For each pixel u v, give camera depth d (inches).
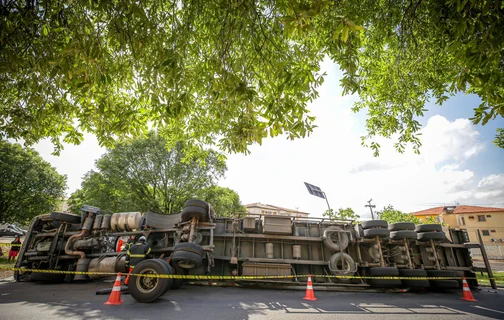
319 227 385.1
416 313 231.6
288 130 144.0
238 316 202.2
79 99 179.0
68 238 364.2
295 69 150.9
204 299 255.0
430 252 381.4
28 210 783.1
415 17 199.2
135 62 162.9
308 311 226.7
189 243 271.3
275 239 369.7
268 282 326.0
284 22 105.9
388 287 351.3
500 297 316.5
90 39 135.2
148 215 346.0
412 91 307.4
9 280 364.2
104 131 207.3
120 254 319.0
